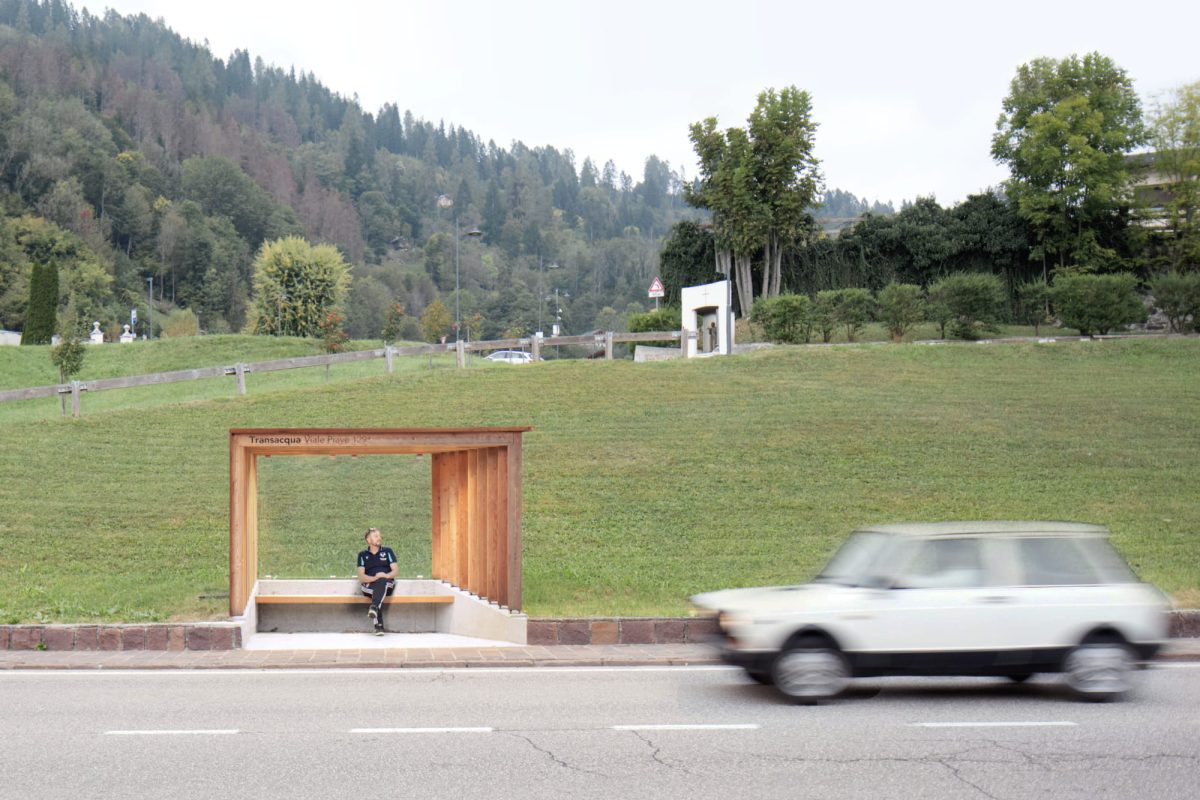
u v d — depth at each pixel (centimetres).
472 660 1345
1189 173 5325
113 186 17012
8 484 2359
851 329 4206
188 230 16900
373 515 2280
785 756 876
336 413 2895
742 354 3578
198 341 5209
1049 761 862
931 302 4222
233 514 1538
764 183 5234
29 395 2859
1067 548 1166
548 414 2892
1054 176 5238
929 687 1226
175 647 1432
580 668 1329
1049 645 1126
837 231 5788
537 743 918
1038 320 4584
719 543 2045
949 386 3169
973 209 5375
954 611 1120
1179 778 812
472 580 1728
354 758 863
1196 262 5312
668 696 1143
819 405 2950
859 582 1153
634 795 761
